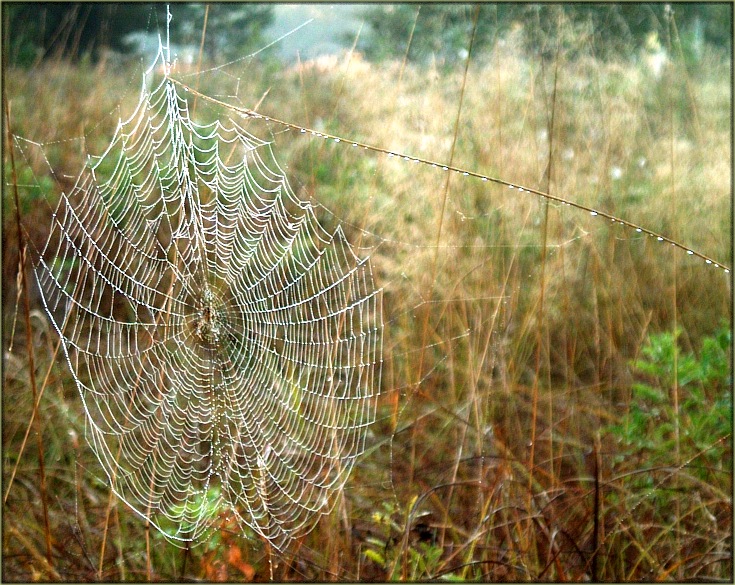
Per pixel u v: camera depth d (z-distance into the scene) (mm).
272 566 3676
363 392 4699
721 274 5363
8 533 3713
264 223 4879
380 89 6676
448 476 4316
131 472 4207
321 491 4184
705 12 8984
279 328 4809
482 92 6113
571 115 5965
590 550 3691
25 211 5453
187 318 4672
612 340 4773
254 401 4625
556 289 5062
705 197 5770
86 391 4656
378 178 5641
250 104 6469
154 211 5145
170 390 4562
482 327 4723
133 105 6684
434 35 7676
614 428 4082
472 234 5238
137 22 9219
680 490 3699
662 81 6910
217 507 3816
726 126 6449
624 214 5445
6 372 4715
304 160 6156
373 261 4992
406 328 4832
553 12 6316
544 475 4207
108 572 3693
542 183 5215
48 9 8883
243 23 9008
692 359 4242
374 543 3768
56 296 5070
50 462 4406
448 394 4824
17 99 6277
